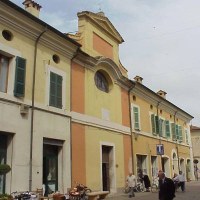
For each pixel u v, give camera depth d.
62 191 16.48
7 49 14.38
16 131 14.18
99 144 20.27
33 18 15.27
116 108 23.06
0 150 13.83
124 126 23.89
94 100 20.44
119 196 20.16
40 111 15.66
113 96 22.81
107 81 22.77
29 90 15.27
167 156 31.98
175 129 35.34
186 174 37.19
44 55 16.55
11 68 14.61
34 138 15.05
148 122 28.45
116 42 24.17
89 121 19.52
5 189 13.69
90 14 20.83
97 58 20.50
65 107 17.48
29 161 14.61
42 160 15.35
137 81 27.14
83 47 19.95
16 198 12.77
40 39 16.28
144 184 24.73
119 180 22.05
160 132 30.83
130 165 23.92
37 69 15.96
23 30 15.27
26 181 14.34
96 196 17.59
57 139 16.58
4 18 14.20
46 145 16.31
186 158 38.12
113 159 21.77
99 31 21.89
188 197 19.53
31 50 15.79
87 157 18.81
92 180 18.94
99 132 20.48
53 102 16.67
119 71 23.05
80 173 17.92
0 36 14.12
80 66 19.47
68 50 18.14
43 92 16.11
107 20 22.59
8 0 13.82
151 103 29.70
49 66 16.77
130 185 20.11
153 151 28.55
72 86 18.41
